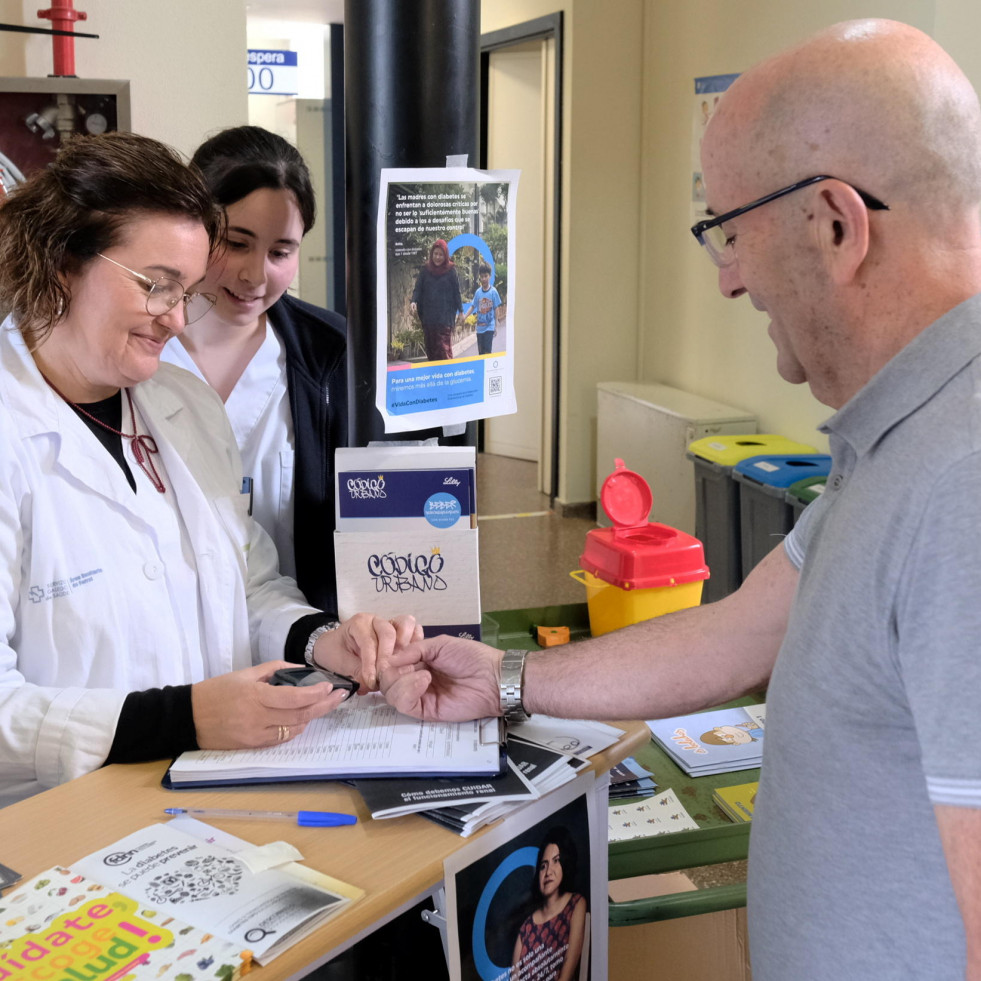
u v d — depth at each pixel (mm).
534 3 5594
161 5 2381
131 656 1401
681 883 1840
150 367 1332
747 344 4684
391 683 1363
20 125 2258
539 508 5953
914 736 885
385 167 1630
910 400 879
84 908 948
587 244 5504
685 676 1313
